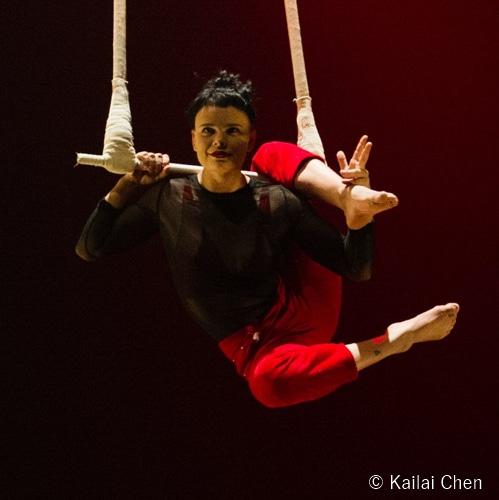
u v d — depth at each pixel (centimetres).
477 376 752
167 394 757
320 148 441
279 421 758
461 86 743
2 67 714
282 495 746
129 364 755
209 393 759
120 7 427
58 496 735
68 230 741
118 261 757
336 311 421
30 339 745
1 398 739
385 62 743
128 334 757
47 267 745
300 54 459
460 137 749
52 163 730
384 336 381
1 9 711
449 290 756
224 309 411
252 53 737
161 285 759
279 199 416
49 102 721
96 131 727
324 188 401
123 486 742
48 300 746
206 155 404
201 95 409
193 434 754
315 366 378
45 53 718
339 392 761
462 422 749
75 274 750
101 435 746
